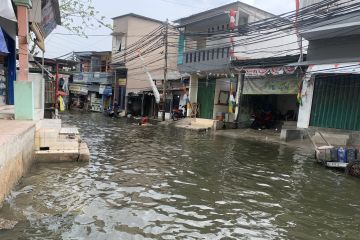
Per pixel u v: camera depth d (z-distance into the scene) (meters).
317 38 18.36
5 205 6.82
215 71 27.05
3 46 11.85
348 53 17.22
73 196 7.81
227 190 9.17
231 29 20.19
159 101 31.81
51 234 5.73
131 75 39.91
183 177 10.30
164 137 20.14
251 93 23.44
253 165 12.66
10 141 7.33
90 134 20.14
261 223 6.97
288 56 20.59
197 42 29.34
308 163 13.34
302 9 15.75
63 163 11.17
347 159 12.04
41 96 16.11
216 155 14.46
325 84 18.39
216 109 27.72
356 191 9.62
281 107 26.27
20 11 13.86
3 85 16.42
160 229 6.34
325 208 8.11
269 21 18.34
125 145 16.28
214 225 6.72
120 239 5.80
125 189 8.66
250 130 23.58
